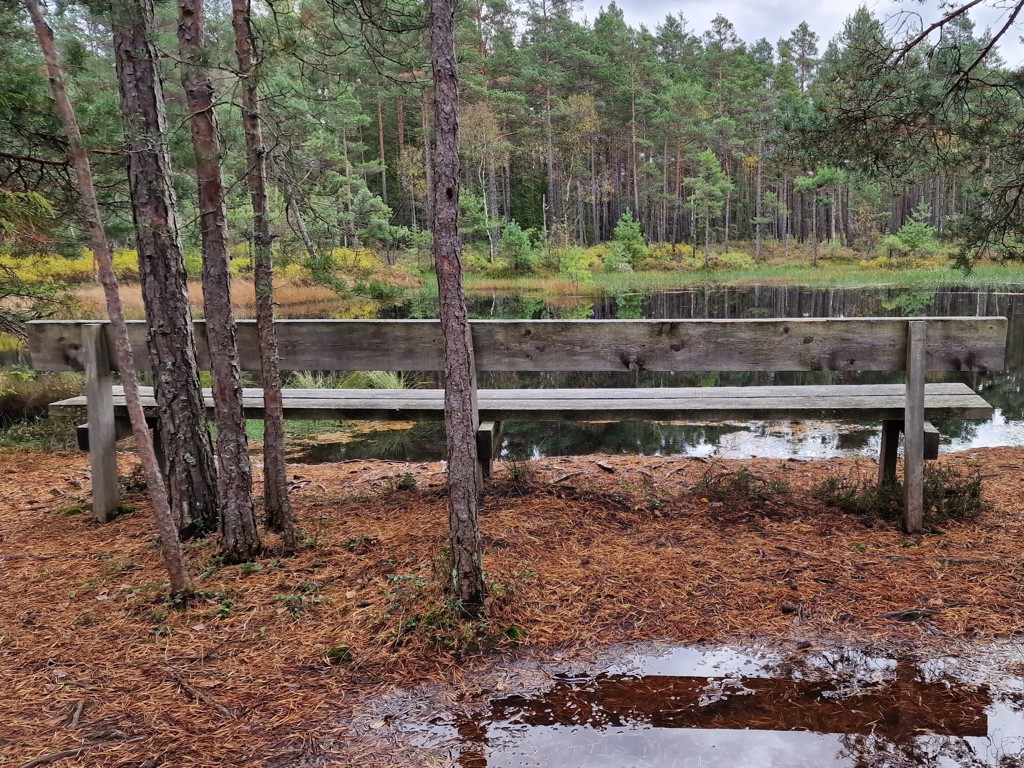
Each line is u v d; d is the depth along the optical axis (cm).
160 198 371
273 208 420
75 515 459
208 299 343
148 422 473
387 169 4819
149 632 296
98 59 473
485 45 4869
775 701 249
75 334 437
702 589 327
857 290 3195
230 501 357
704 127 4959
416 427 851
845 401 422
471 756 222
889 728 234
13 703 249
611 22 5444
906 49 626
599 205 6388
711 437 764
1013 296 2572
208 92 327
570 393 472
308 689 257
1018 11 552
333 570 349
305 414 452
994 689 254
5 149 616
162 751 224
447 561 337
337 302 2334
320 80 407
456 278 272
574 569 346
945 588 323
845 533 389
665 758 221
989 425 764
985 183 719
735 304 2667
